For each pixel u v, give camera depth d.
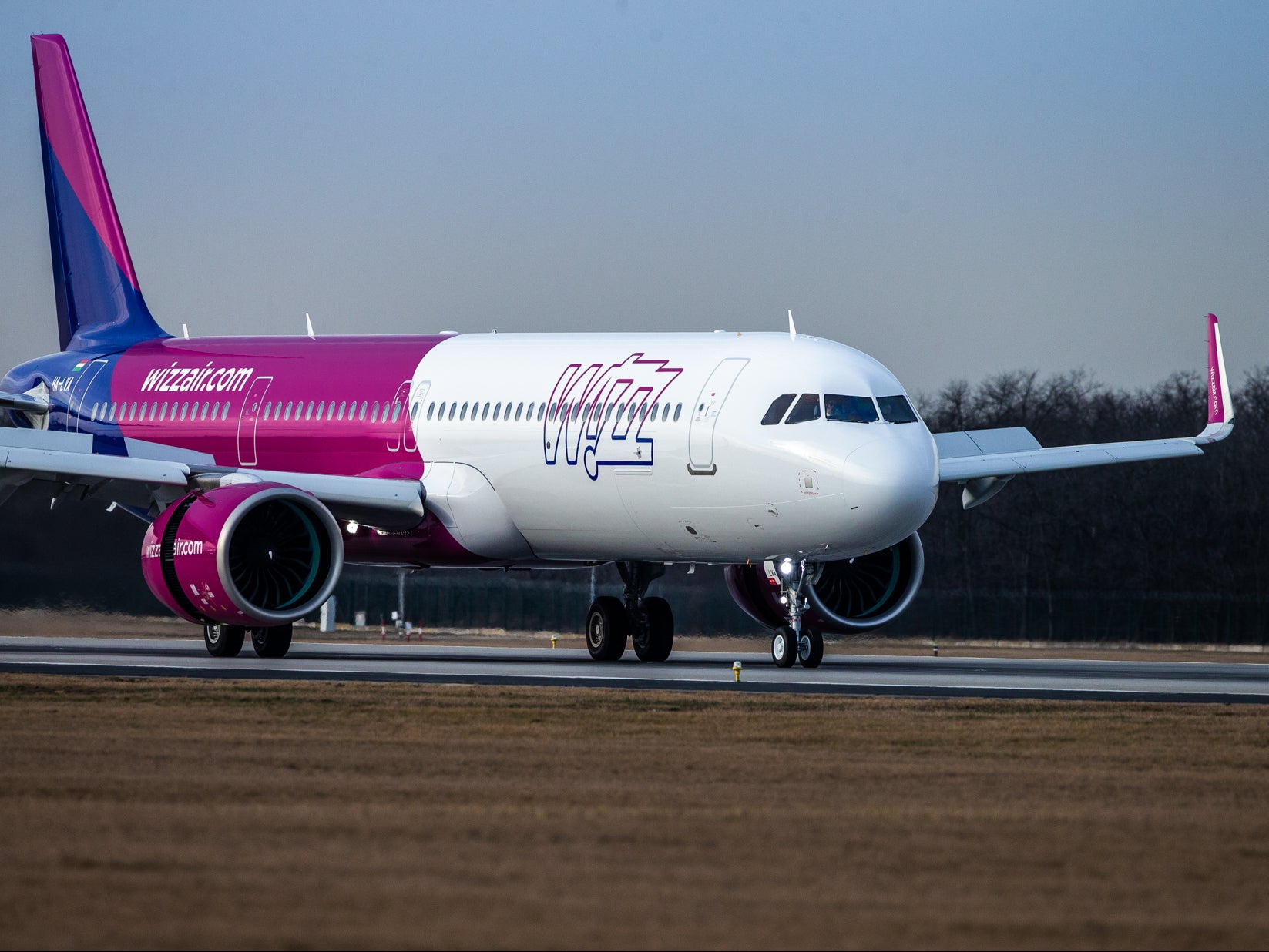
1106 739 64.56
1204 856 42.19
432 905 35.94
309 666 99.88
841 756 58.66
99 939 33.06
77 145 141.88
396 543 113.62
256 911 35.25
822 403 97.56
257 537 101.19
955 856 41.66
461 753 58.00
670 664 110.50
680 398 101.69
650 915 35.47
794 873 39.50
